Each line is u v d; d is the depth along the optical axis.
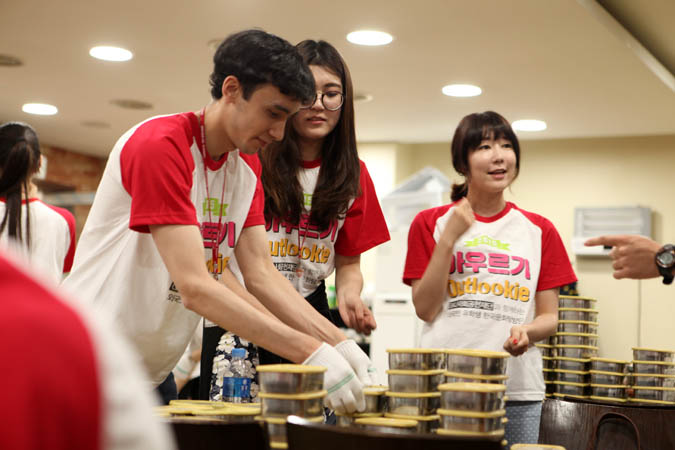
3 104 6.04
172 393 2.13
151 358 1.82
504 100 5.60
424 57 4.70
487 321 2.36
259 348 2.18
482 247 2.42
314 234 2.26
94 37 4.48
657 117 5.94
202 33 4.36
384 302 5.45
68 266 3.33
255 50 1.58
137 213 1.57
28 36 4.49
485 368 1.47
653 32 4.72
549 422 2.13
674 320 6.32
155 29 4.32
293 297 1.89
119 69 5.07
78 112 6.21
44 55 4.82
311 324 1.84
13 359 0.40
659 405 2.49
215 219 1.80
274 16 4.09
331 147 2.25
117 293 1.72
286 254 2.24
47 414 0.40
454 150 2.55
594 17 3.96
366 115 6.16
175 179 1.59
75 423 0.41
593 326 2.78
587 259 6.55
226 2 3.92
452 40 4.38
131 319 1.73
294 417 1.27
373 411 1.56
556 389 2.75
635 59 4.59
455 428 1.35
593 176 6.76
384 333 5.43
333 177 2.24
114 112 6.18
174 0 3.91
